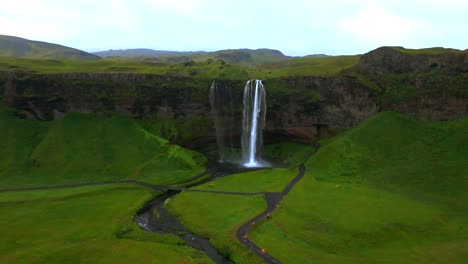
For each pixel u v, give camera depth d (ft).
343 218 213.05
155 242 191.83
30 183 286.87
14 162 315.99
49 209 234.79
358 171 298.97
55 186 282.77
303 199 246.68
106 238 195.00
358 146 325.21
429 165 280.51
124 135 361.51
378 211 221.46
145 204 250.16
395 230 197.67
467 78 321.11
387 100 352.08
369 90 358.23
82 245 186.09
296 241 189.16
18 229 204.33
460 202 229.45
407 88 346.13
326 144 355.97
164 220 224.33
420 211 220.64
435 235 191.11
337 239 190.19
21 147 334.24
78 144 341.82
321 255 174.50
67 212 230.48
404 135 322.34
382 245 184.44
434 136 311.47
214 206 238.27
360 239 190.19
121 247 184.85
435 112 328.90
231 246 184.03
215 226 208.23
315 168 318.86
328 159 323.37
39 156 322.75
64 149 334.03
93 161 325.83
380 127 336.29
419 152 299.58
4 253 176.86
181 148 359.25
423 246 180.14
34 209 233.96
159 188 281.74
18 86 360.69
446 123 321.11
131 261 170.91
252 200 247.70
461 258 166.30
